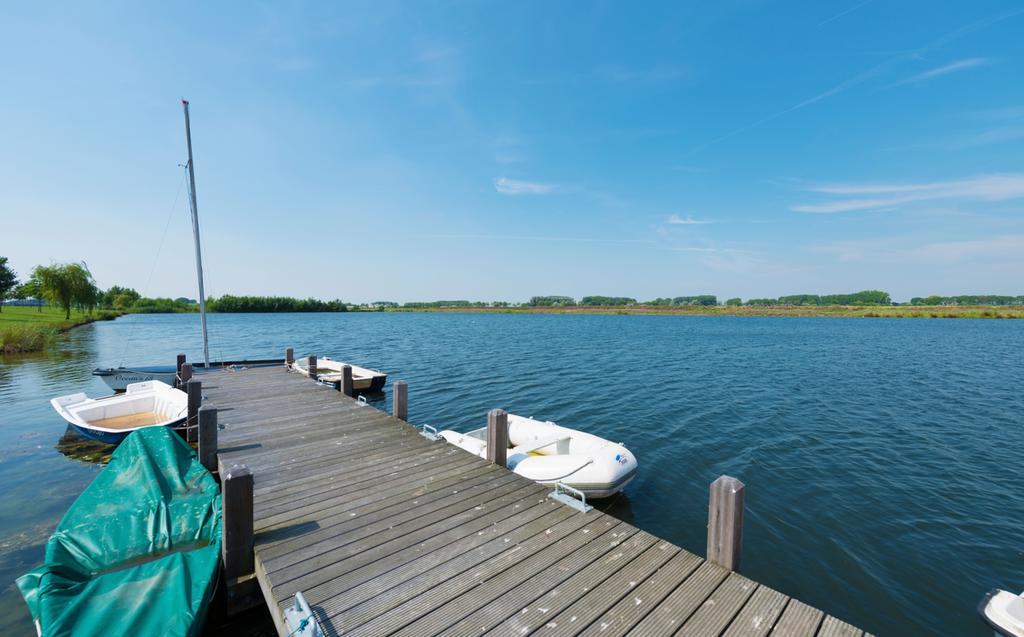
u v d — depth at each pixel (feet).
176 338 110.22
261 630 11.23
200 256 42.24
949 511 20.30
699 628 8.81
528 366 62.23
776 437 30.89
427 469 17.72
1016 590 15.01
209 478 17.62
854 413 37.40
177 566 11.18
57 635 8.68
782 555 16.83
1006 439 30.60
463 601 9.56
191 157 40.65
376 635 8.48
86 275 129.59
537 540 12.19
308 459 18.85
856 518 19.63
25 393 43.93
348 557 11.26
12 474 23.18
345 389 32.68
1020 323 192.24
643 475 24.26
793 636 8.62
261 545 11.78
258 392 32.94
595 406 39.42
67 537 13.12
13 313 140.56
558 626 8.82
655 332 139.03
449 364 63.98
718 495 11.04
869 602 14.32
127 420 29.58
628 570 10.80
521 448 22.30
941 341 104.99
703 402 41.06
